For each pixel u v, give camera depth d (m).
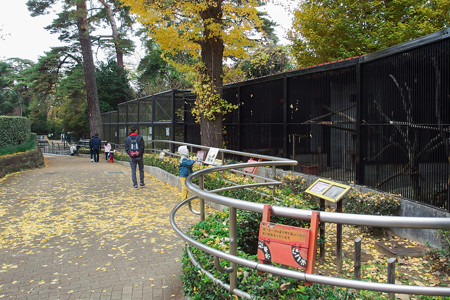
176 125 15.51
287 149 9.73
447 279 4.48
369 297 2.88
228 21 11.08
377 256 5.25
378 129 7.07
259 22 10.37
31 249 5.45
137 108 20.70
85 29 27.42
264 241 2.47
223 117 12.93
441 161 5.69
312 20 13.47
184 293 3.50
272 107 10.41
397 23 12.70
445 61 5.63
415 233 5.74
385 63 6.92
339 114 8.07
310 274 2.23
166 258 5.01
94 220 7.06
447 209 5.51
